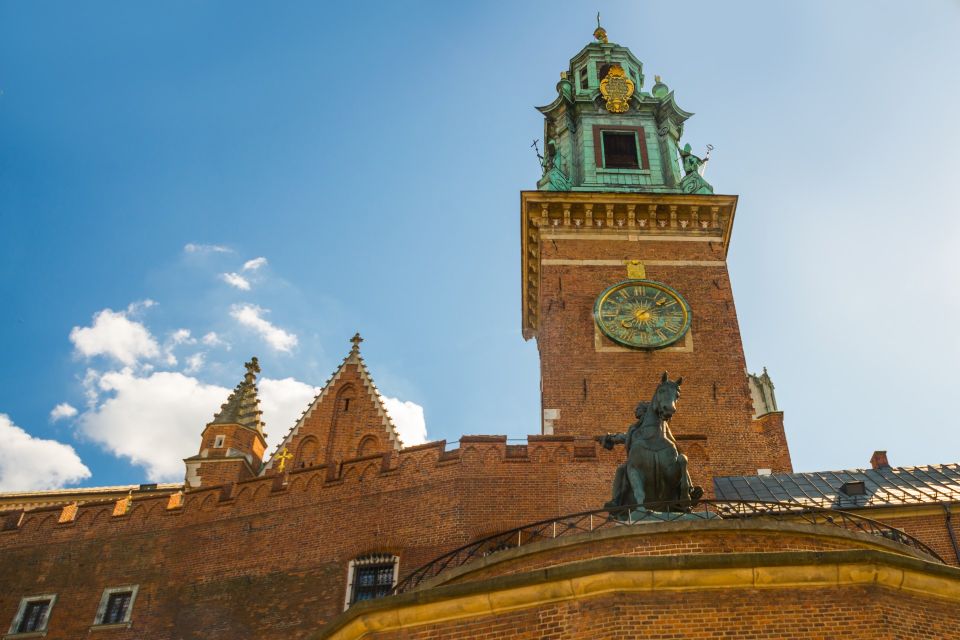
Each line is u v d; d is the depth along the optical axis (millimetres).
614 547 20094
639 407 23969
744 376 38406
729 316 40562
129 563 31781
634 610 17672
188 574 30906
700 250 43156
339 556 29812
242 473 42250
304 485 32094
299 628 28406
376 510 30641
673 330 39812
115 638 29688
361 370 43844
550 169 47219
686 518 21641
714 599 17906
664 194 44219
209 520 32219
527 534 29078
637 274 42000
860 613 17797
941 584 18359
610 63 52844
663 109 50594
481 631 18562
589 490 30234
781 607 17844
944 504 31734
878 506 31812
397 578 28906
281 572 30016
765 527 20266
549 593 18266
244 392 45562
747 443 36562
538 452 31047
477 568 21250
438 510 29906
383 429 41906
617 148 49281
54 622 30672
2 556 32844
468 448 31109
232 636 28812
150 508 33156
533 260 45500
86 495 45406
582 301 41000
